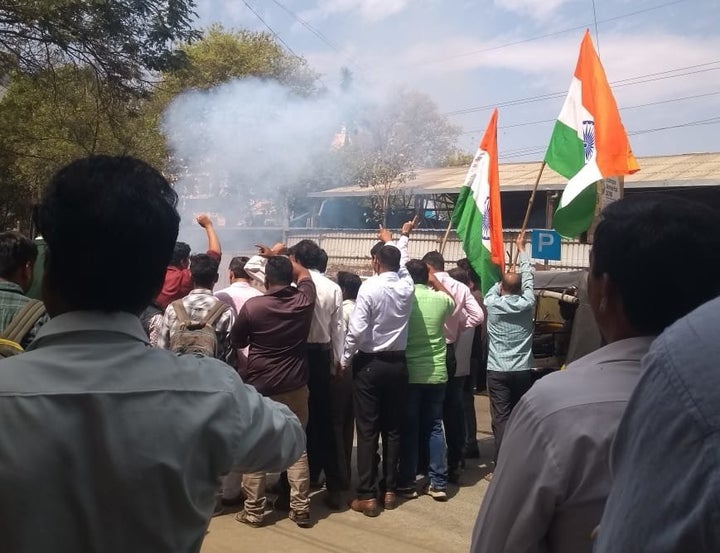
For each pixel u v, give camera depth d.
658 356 0.95
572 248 16.52
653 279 1.43
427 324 5.05
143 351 1.37
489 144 6.17
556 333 6.62
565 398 1.46
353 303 5.53
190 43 12.75
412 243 20.25
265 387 4.48
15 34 11.93
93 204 1.32
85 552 1.22
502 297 5.43
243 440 1.40
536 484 1.44
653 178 17.73
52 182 1.40
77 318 1.35
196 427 1.32
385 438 4.97
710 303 0.96
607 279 1.52
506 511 1.50
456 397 5.57
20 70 12.77
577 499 1.40
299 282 4.68
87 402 1.25
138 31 12.18
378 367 4.75
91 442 1.23
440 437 5.18
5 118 18.62
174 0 12.05
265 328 4.45
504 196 21.97
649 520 0.90
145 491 1.25
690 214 1.45
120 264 1.34
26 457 1.20
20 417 1.22
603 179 5.70
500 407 5.50
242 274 5.26
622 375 1.46
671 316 1.44
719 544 0.83
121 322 1.37
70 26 11.76
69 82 13.49
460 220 6.32
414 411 5.11
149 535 1.26
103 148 17.28
